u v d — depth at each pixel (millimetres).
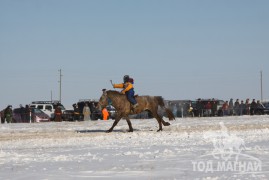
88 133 24578
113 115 46469
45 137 22500
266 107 50750
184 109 50469
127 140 19641
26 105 44094
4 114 42688
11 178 9195
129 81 25047
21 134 25250
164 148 15203
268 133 22094
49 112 48688
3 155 13789
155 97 25438
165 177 9016
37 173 9797
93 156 13086
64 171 10016
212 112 50562
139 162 11398
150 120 39469
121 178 8992
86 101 47688
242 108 50531
